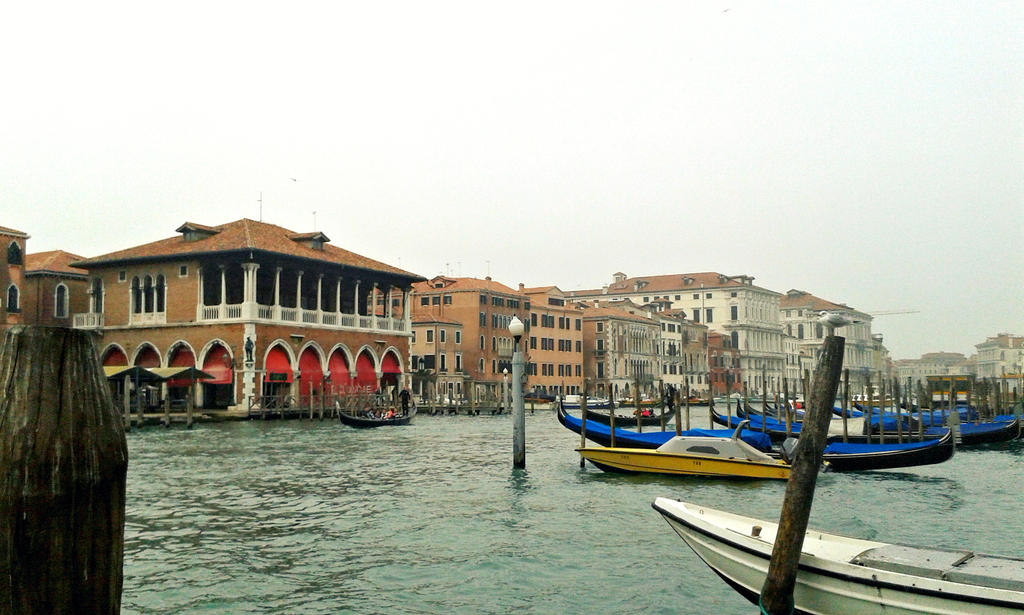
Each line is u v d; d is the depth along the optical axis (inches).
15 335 111.9
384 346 2308.1
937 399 2300.7
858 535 559.8
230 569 448.5
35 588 109.3
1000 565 277.3
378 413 1925.4
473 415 2266.2
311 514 615.2
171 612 373.4
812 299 6097.4
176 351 1993.1
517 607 383.9
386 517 601.3
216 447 1179.9
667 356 4296.3
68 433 111.5
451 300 3166.8
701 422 2207.2
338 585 418.3
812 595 285.6
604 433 960.3
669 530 551.5
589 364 3846.0
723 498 686.5
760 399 3855.8
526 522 581.0
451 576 435.2
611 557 475.5
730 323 4975.4
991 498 724.7
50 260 2330.2
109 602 116.3
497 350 3206.2
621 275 5339.6
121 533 118.6
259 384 1898.4
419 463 972.6
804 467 282.2
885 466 829.2
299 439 1348.4
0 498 108.0
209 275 2039.9
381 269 2306.8
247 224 2087.8
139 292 2079.2
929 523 604.7
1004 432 1296.8
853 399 2637.8
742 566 314.8
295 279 2228.1
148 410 1856.5
